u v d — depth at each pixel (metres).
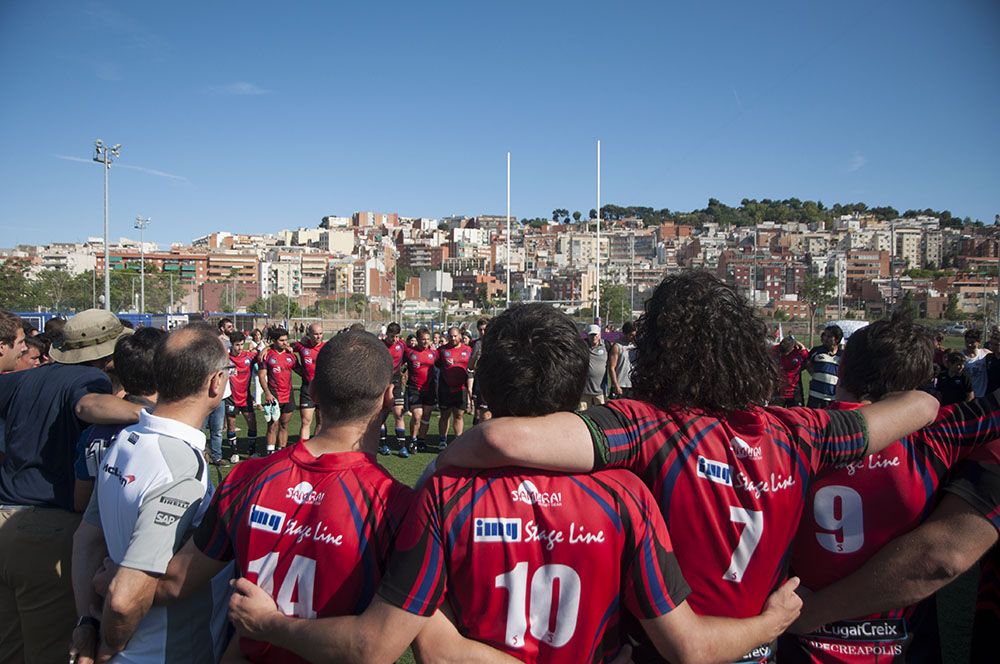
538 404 1.54
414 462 8.73
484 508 1.45
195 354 2.12
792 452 1.59
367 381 1.73
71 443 2.77
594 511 1.46
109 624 1.81
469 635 1.48
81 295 67.38
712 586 1.56
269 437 8.98
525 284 133.88
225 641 2.11
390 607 1.44
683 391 1.62
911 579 1.64
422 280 158.62
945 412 1.82
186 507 1.95
